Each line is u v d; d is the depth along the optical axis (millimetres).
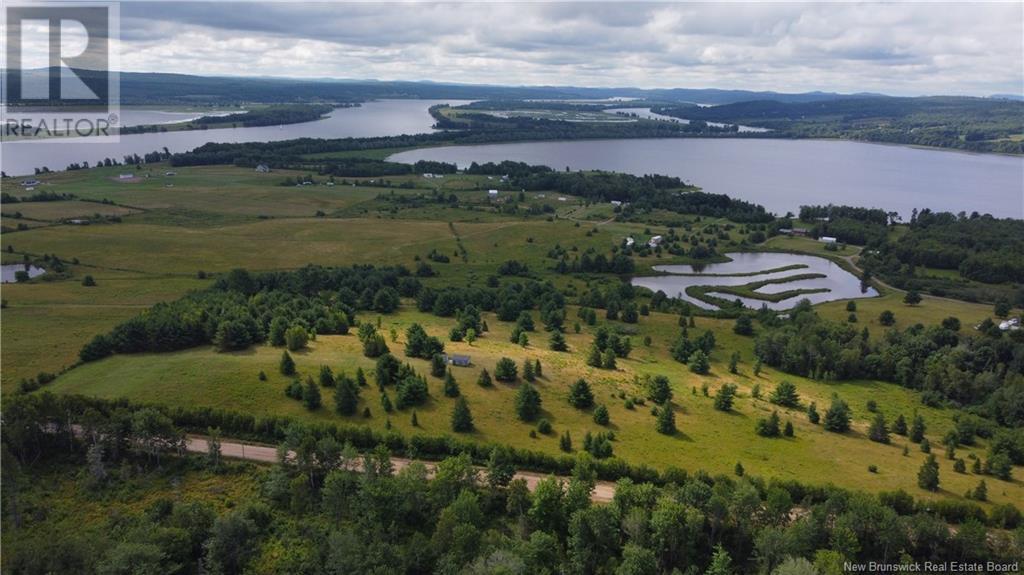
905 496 95312
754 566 84500
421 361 140375
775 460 113188
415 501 89250
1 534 81125
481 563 74812
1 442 93750
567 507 88000
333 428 106000
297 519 88188
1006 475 113125
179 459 98688
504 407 124125
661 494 91062
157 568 73500
